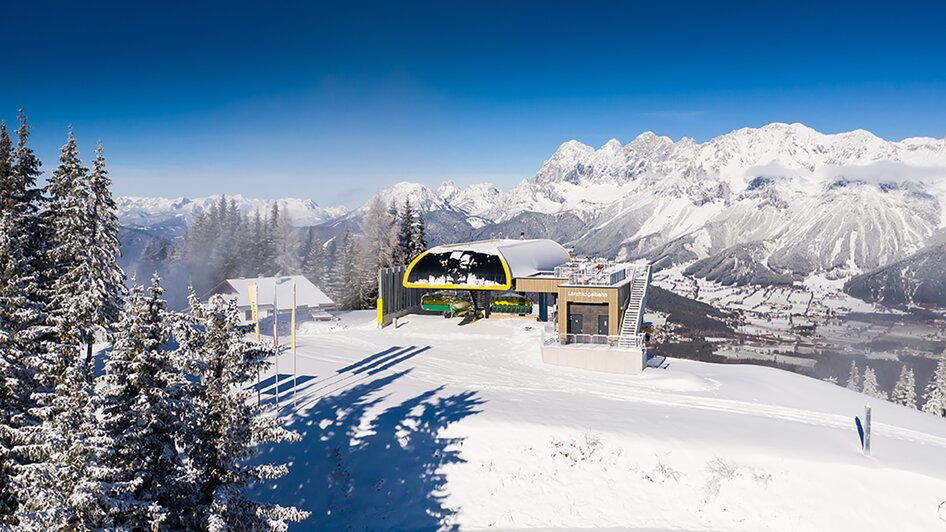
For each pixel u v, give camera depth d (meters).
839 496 22.16
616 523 22.47
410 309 58.09
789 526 21.69
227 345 16.09
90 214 35.28
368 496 23.95
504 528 22.42
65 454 12.77
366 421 27.47
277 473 16.91
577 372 37.81
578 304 42.47
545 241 64.19
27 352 17.45
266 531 16.02
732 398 32.06
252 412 16.91
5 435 15.78
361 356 41.41
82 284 34.03
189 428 15.66
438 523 22.73
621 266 50.34
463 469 24.88
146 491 14.88
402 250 76.38
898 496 21.77
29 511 13.59
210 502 15.70
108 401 14.56
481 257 50.41
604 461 24.78
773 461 23.67
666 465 24.23
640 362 37.44
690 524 22.20
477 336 47.88
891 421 28.94
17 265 18.66
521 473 24.59
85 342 31.48
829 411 30.27
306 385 33.03
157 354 15.17
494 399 30.58
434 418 27.56
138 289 15.55
